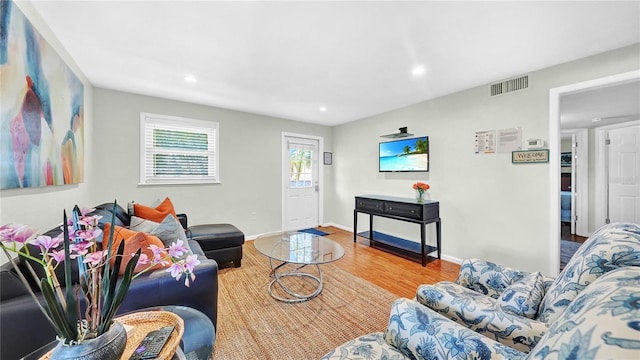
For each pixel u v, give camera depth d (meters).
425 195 3.42
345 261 3.13
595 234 1.02
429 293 1.24
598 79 2.07
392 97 3.27
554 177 2.32
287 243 2.70
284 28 1.75
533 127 2.44
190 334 1.05
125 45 1.96
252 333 1.72
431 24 1.70
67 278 0.67
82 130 2.36
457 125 3.05
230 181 3.90
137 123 3.14
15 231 0.61
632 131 3.81
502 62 2.26
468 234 2.96
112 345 0.72
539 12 1.56
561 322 0.51
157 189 3.30
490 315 1.03
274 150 4.39
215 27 1.74
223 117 3.81
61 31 1.75
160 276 1.37
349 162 4.78
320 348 1.58
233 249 2.84
